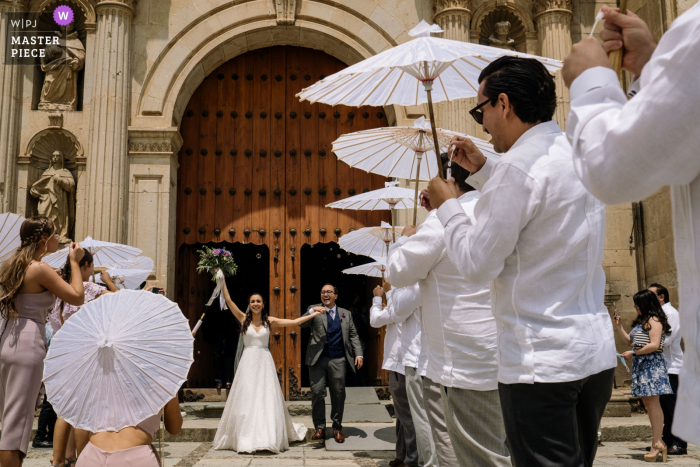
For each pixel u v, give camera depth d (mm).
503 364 1966
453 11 10273
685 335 1280
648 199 10086
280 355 10289
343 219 10719
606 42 1549
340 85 3291
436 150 2684
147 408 2584
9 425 4062
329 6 10555
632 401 9398
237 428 7125
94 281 6922
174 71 10211
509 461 2680
